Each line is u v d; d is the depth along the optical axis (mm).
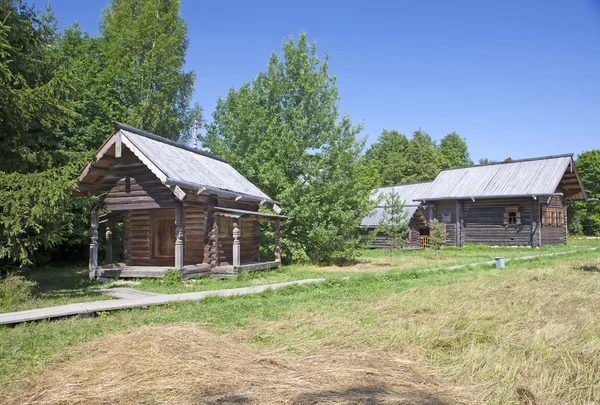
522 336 7875
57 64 16438
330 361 6660
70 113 15109
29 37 16062
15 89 13531
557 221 39125
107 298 12781
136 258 19188
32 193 11977
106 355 6816
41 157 15242
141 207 17203
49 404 5184
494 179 38656
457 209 38781
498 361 6496
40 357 7098
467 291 13391
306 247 25453
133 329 8727
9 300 11258
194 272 17031
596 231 65062
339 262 26250
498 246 36188
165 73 32938
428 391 5500
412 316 9859
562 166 36031
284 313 10336
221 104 31203
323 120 26281
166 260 18750
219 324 9305
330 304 11641
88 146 25859
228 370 6195
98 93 28719
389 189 48156
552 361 6469
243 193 19719
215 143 29891
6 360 6980
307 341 7766
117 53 31828
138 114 31156
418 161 74875
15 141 14273
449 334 8133
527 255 28234
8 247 12586
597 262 22609
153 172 16266
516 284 14930
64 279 18062
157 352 6781
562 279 15852
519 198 35938
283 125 25656
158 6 34312
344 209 25828
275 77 26797
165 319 9891
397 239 25578
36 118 14430
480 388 5637
